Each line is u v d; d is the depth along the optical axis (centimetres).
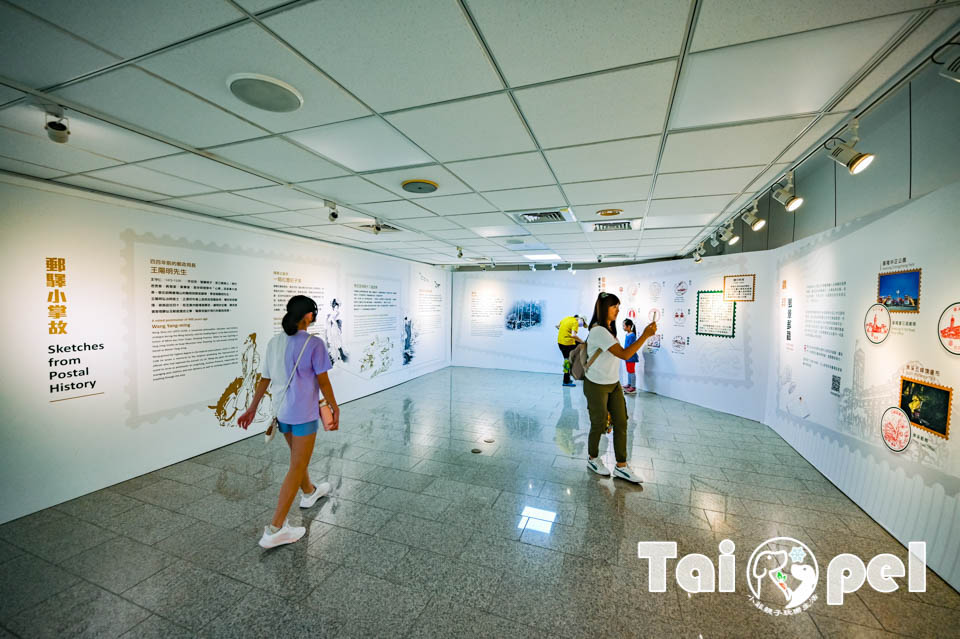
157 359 365
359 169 277
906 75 167
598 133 222
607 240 577
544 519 279
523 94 181
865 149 302
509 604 199
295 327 251
